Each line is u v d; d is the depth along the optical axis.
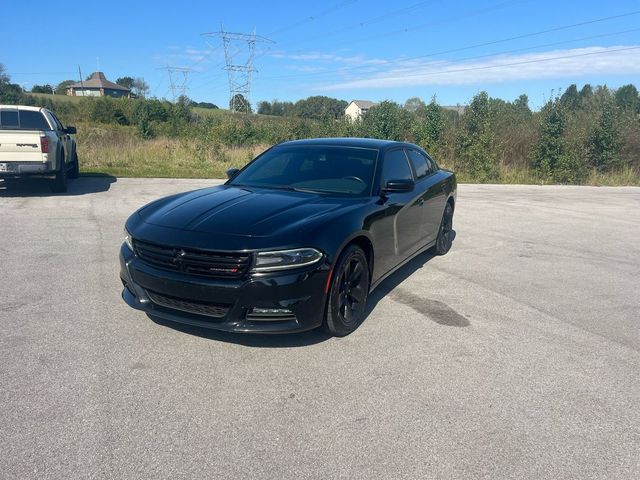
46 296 4.54
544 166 19.61
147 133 32.94
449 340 3.99
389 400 3.06
